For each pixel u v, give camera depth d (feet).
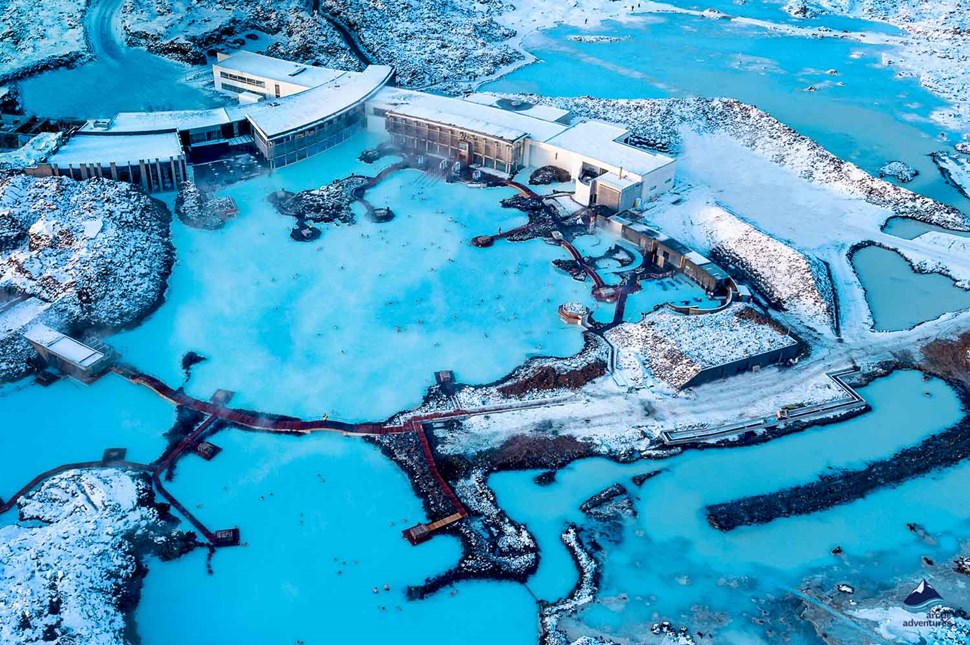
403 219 323.16
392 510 207.72
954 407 243.40
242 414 232.53
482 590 190.08
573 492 214.69
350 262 297.53
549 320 273.33
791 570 195.83
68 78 409.08
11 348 249.96
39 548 188.55
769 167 366.84
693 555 198.90
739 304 274.36
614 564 196.44
